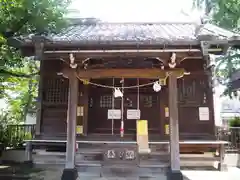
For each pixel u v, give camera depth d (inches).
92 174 220.4
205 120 266.5
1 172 241.1
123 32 233.9
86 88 273.1
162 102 269.1
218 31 207.6
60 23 253.8
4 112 377.1
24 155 297.0
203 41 178.7
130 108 277.0
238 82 348.8
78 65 211.2
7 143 311.6
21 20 249.4
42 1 250.4
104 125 275.3
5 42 234.4
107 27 292.2
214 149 258.4
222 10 357.4
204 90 269.1
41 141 254.1
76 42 185.8
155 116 274.7
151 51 192.7
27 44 192.2
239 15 351.9
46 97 277.7
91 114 276.8
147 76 209.8
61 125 273.6
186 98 268.8
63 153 268.7
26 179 216.4
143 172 218.8
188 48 190.2
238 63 388.5
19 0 241.4
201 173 238.4
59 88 277.4
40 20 242.5
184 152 262.2
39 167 262.7
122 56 202.2
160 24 320.2
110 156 214.8
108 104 278.5
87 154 233.8
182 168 259.1
